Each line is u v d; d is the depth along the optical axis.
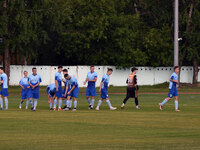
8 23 148.88
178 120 57.47
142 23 177.25
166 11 175.38
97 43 167.50
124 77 172.25
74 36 163.12
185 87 166.75
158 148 36.72
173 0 171.50
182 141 40.28
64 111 72.69
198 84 172.75
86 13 167.50
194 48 170.75
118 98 115.00
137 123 53.84
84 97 118.50
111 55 167.38
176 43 149.75
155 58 173.25
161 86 168.00
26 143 39.12
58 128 48.97
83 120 57.00
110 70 76.62
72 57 177.25
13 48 148.38
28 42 146.50
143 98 114.44
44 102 99.44
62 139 41.34
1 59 183.25
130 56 166.50
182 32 174.25
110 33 164.25
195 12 169.75
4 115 63.81
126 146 37.69
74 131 46.72
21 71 164.62
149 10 180.50
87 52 168.75
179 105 89.19
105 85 76.56
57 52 170.88
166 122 55.06
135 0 182.62
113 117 61.06
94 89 78.12
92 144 38.62
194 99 110.44
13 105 89.62
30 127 49.78
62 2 158.38
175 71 74.31
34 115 63.94
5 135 43.69
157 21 177.75
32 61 187.62
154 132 46.06
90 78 77.94
